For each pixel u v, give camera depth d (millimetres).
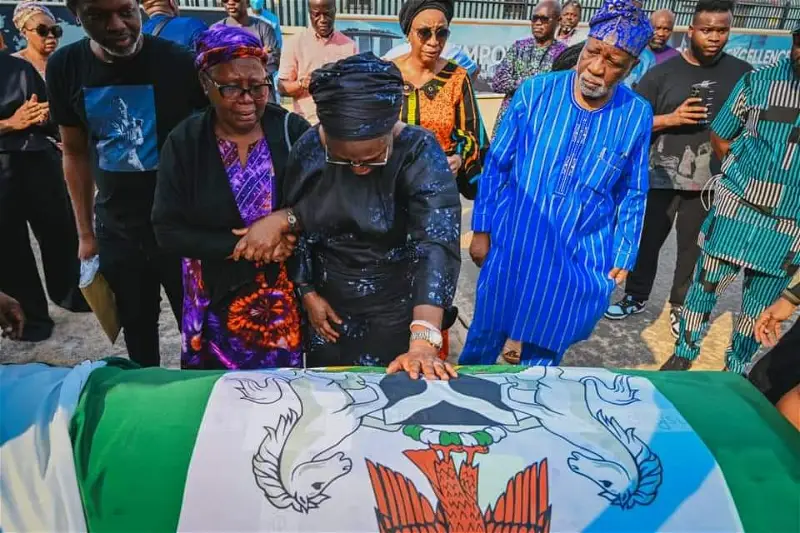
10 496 1118
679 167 3305
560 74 2121
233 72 1608
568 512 1096
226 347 2031
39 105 3014
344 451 1182
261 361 2051
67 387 1301
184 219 1855
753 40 9477
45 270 3430
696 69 3244
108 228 2266
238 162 1796
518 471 1151
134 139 2129
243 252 1754
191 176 1781
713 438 1238
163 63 2078
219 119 1769
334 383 1401
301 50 4523
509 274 2234
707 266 2721
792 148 2355
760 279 2598
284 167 1819
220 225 1842
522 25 8469
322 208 1672
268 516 1082
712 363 3246
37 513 1105
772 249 2488
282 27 7887
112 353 3180
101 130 2125
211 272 1910
